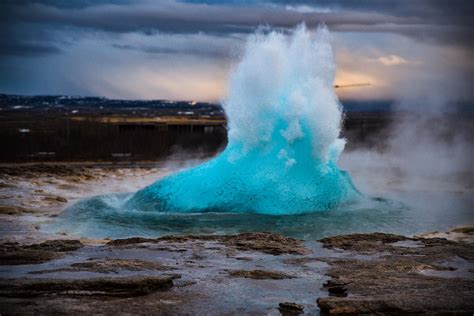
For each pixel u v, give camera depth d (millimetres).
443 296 7918
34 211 15625
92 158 40125
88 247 10938
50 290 8125
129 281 8297
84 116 126188
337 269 9383
